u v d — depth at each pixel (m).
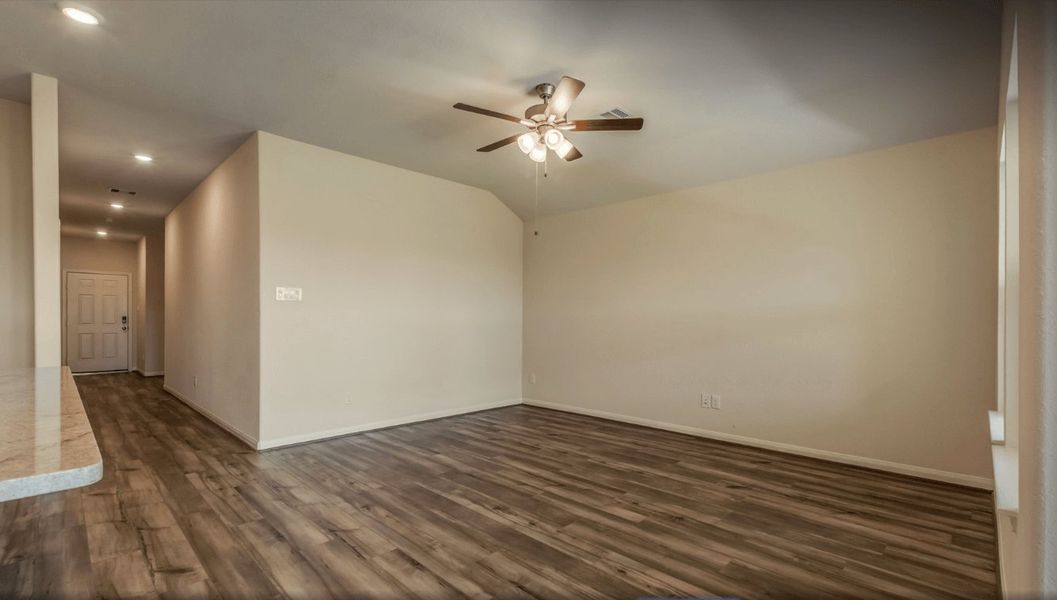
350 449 4.17
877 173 3.73
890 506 2.97
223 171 4.95
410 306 5.22
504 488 3.25
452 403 5.61
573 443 4.43
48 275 3.21
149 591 2.02
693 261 4.79
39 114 3.18
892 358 3.64
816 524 2.71
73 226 8.15
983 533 2.60
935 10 2.41
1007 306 2.22
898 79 3.06
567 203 5.77
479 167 5.13
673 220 4.95
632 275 5.28
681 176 4.66
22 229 3.61
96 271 9.20
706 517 2.80
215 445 4.24
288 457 3.91
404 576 2.15
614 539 2.52
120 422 5.10
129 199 6.46
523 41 2.76
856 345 3.80
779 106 3.48
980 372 3.29
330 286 4.57
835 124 3.59
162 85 3.33
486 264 6.03
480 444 4.37
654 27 2.60
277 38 2.76
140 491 3.13
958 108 3.21
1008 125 2.05
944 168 3.45
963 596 2.02
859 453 3.77
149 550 2.36
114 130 4.11
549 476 3.50
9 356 3.54
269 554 2.33
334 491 3.17
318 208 4.50
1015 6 1.12
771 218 4.27
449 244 5.61
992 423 2.85
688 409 4.79
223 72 3.16
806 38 2.67
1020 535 1.02
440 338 5.50
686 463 3.83
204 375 5.47
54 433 0.96
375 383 4.90
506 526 2.67
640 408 5.18
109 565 2.21
